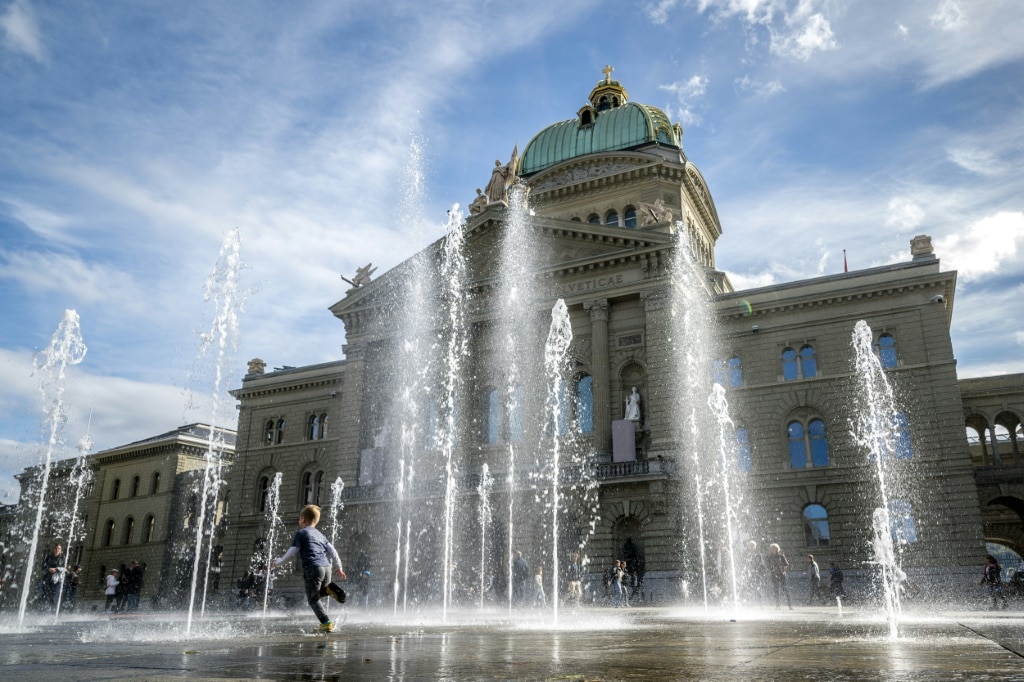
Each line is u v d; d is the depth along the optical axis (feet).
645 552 128.16
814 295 144.15
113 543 247.29
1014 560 219.20
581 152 203.82
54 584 122.21
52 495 277.85
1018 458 148.36
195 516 233.96
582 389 151.43
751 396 145.28
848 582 128.67
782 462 139.64
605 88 221.87
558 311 154.30
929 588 123.95
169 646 30.17
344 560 156.87
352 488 161.38
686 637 34.83
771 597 126.93
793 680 16.85
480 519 143.54
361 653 25.80
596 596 125.39
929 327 136.15
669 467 132.98
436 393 164.04
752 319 149.28
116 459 259.19
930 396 132.98
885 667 19.44
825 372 141.69
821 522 134.51
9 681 16.93
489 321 161.17
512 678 17.89
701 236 208.23
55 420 85.30
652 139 197.26
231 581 195.42
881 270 140.97
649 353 142.82
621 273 150.82
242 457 206.28
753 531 136.98
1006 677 16.76
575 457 144.36
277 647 29.07
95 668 20.17
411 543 149.28
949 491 127.65
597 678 17.72
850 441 136.15
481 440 156.35
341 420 172.35
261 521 196.65
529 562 135.74
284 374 206.59
